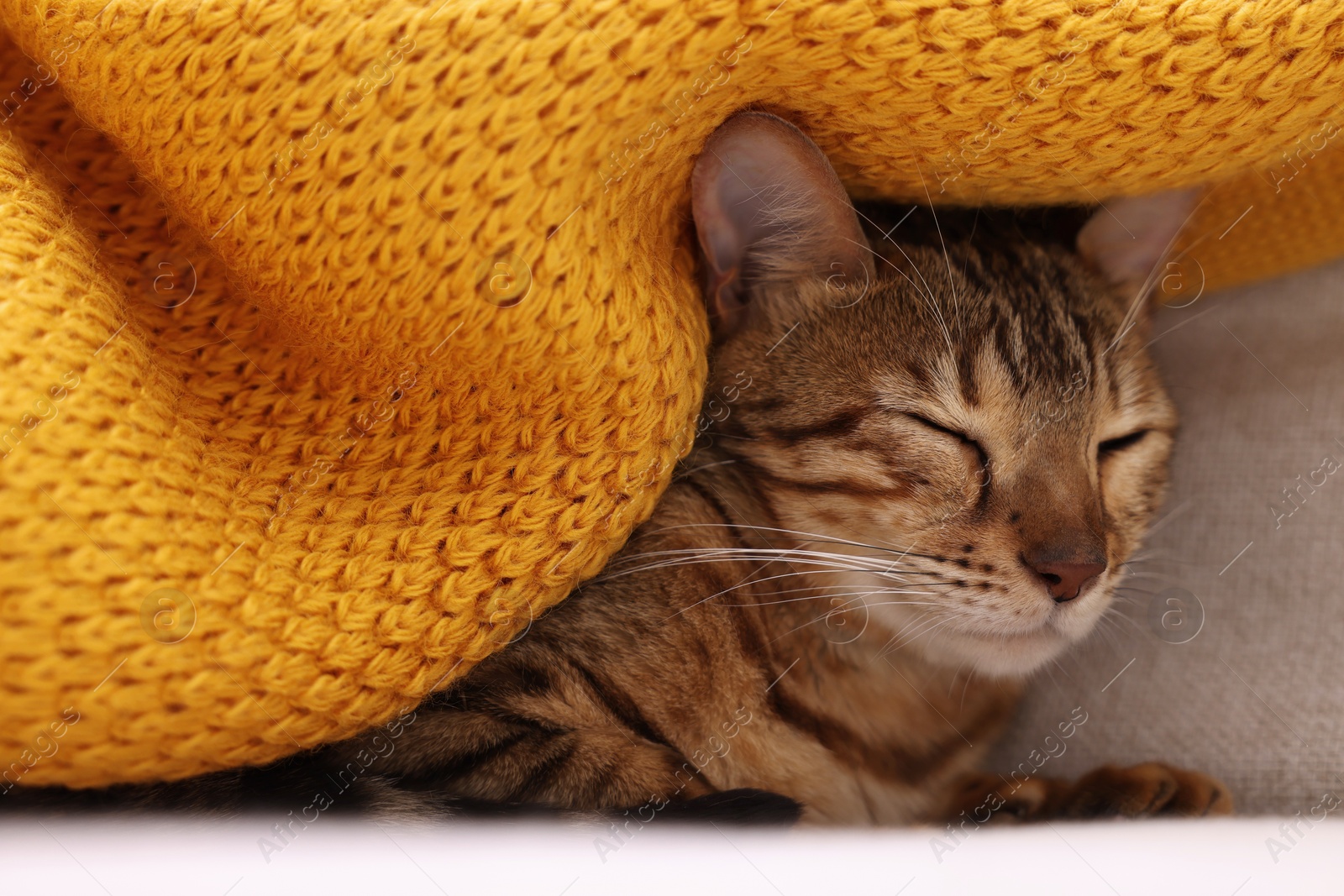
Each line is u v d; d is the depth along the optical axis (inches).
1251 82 15.5
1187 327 18.9
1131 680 18.1
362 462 15.5
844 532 17.0
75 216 15.6
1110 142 15.8
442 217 14.9
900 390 16.8
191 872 14.8
